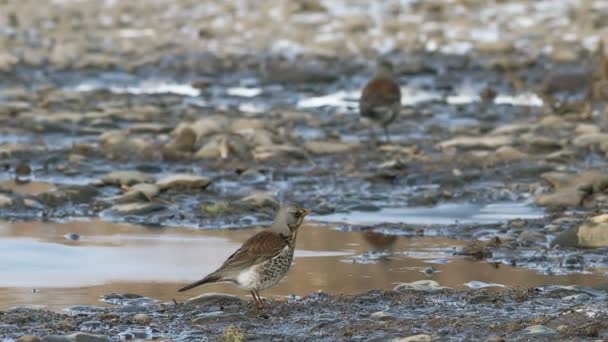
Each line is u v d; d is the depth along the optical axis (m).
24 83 28.56
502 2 45.75
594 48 32.88
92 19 42.22
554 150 19.55
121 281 11.82
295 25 39.81
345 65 31.05
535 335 9.45
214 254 13.07
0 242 13.62
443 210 15.66
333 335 9.64
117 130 21.66
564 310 10.23
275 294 11.29
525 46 34.22
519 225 14.48
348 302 10.77
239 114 23.94
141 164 18.77
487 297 10.84
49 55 33.09
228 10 44.56
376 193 16.80
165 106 25.23
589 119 22.89
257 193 16.00
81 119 22.86
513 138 20.45
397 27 38.91
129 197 15.87
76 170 18.39
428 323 9.91
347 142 20.61
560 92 26.38
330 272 12.22
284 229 10.58
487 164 18.56
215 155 19.33
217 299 10.91
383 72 20.89
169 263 12.62
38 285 11.66
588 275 12.02
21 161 19.11
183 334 9.77
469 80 28.97
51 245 13.49
